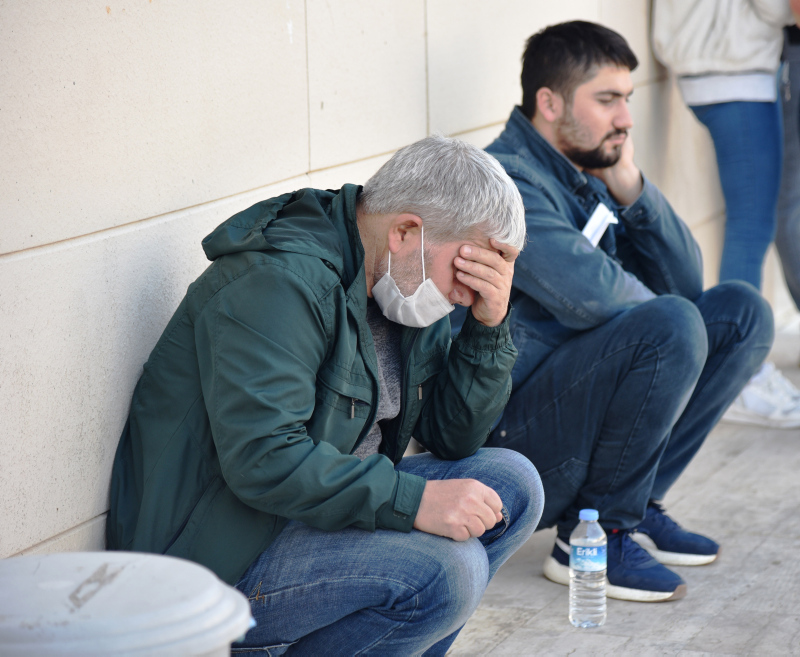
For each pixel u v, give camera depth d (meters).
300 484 1.94
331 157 3.22
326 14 3.12
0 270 1.93
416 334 2.34
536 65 3.40
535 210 3.16
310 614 2.08
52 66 2.04
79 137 2.12
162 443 2.11
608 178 3.53
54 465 2.10
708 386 3.33
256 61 2.79
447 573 2.02
